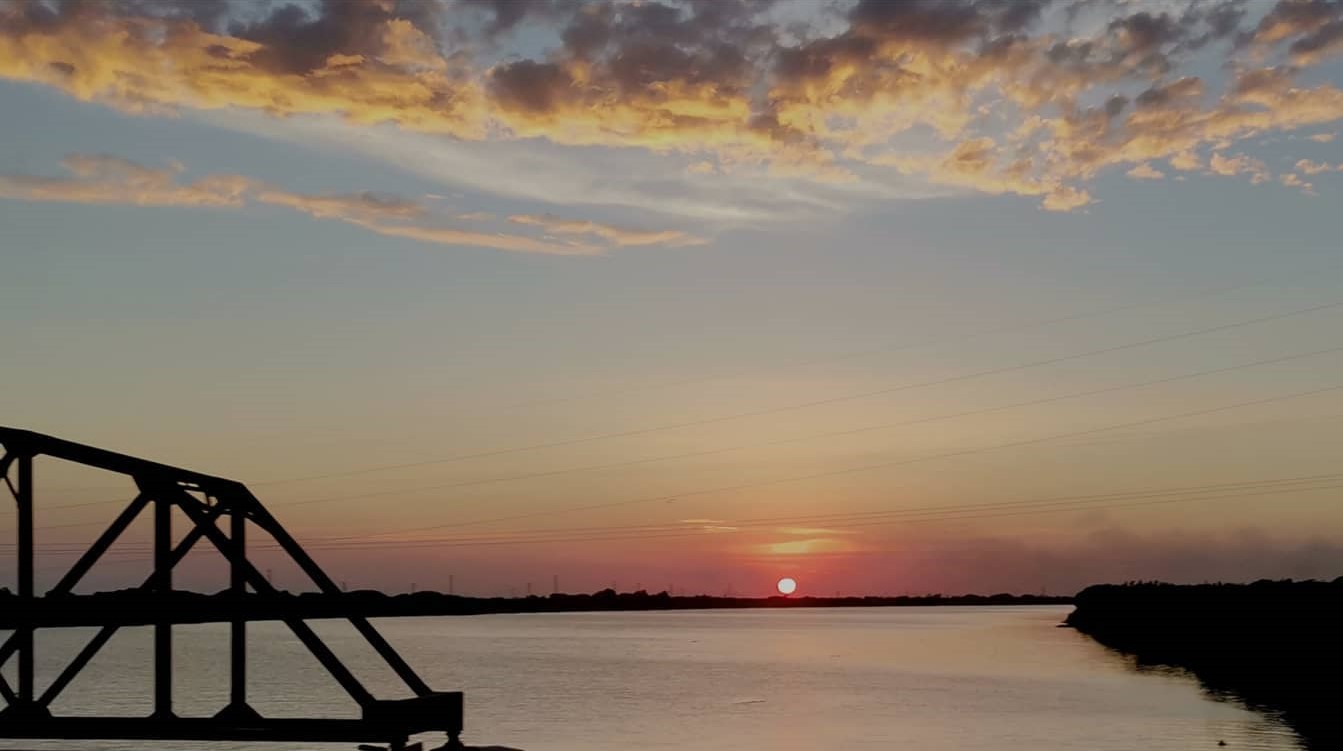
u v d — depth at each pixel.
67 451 18.17
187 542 19.72
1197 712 73.50
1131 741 61.22
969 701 86.38
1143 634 159.38
